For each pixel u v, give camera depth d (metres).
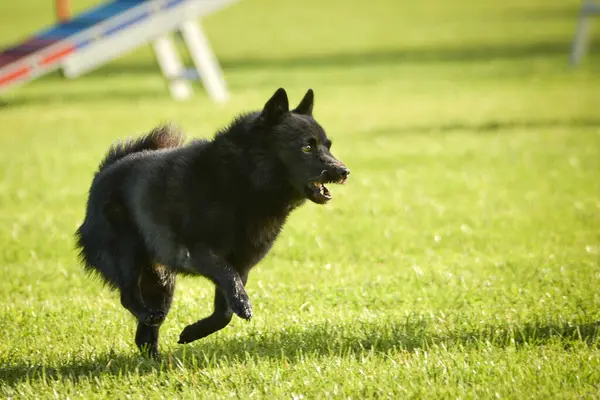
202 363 8.33
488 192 17.62
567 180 18.41
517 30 50.62
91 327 9.76
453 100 30.81
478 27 52.16
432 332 9.29
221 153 8.41
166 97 32.81
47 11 62.72
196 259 8.30
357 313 10.12
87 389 7.78
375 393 7.50
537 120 26.38
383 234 14.58
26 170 20.98
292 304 10.59
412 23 55.12
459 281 11.55
